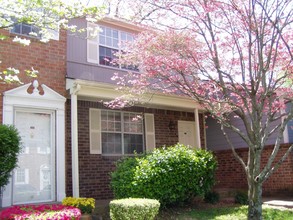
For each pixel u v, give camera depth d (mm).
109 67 11273
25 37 9055
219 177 13102
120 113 11508
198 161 8969
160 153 8766
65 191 9133
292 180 10844
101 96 9828
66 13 6184
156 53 7957
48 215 5629
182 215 8125
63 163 9156
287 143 11094
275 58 7289
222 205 9453
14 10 5973
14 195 8367
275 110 8016
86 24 10938
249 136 7297
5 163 7227
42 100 9039
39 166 8883
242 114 7508
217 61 7508
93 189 10203
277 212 8188
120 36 11844
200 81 8172
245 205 9312
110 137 11102
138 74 10383
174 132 12930
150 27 8211
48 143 9133
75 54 10578
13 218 5594
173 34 7750
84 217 7031
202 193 9023
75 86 9148
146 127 12102
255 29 7000
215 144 13898
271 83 8031
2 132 7328
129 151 11516
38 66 9188
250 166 7184
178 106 11898
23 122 8828
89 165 10281
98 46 11180
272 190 11375
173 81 7852
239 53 7613
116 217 6875
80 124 10352
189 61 7648
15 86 8703
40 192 8812
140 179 8109
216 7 7070
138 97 9703
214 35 7582
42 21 6137
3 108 8406
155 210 6902
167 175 8328
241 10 6988
